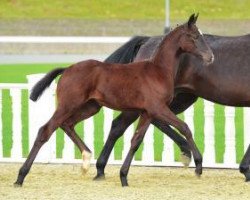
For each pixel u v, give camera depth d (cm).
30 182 1370
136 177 1433
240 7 5222
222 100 1416
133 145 1321
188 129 1307
